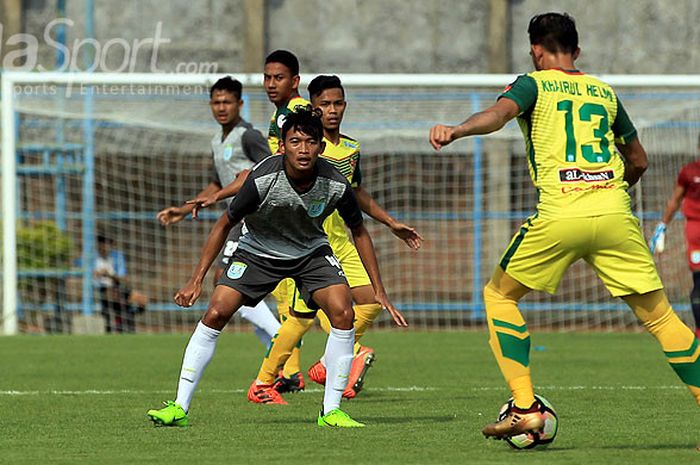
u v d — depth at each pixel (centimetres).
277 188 2031
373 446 1875
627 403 2559
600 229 1764
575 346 4266
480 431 2064
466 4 6775
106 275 5144
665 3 6800
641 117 5384
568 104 1814
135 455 1794
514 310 1833
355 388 2636
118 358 3784
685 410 2423
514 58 6750
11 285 4838
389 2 6781
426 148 5578
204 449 1852
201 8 6700
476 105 5462
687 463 1678
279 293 2892
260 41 6669
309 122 1989
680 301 5481
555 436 1889
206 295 5662
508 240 5731
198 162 5697
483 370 3403
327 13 6762
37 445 1920
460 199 5834
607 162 1803
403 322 2092
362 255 2127
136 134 5541
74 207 5575
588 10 6794
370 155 5759
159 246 5575
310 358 3838
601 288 5634
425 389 2891
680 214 5506
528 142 1823
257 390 2572
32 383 3048
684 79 4891
